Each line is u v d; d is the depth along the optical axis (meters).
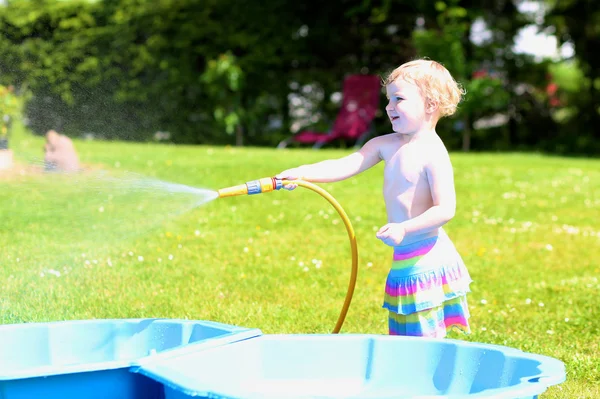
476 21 17.16
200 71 17.89
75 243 5.66
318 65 18.25
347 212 7.28
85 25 17.58
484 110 16.83
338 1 17.84
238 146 17.14
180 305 4.28
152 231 6.18
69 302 4.20
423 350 2.67
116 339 2.95
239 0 17.59
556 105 17.55
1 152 9.08
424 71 3.18
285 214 7.05
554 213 7.82
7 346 2.83
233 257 5.50
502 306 4.60
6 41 17.31
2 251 5.31
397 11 17.61
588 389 3.20
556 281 5.25
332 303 4.52
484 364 2.52
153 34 17.50
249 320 4.09
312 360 2.71
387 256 5.76
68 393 2.23
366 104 16.28
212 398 1.99
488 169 10.91
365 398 1.97
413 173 3.12
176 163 9.82
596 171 11.38
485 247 6.27
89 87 17.47
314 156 11.46
